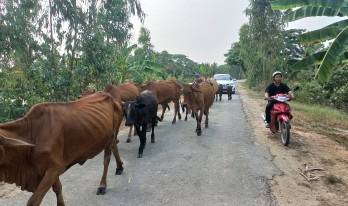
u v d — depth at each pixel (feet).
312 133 32.86
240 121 39.37
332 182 18.74
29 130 12.05
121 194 17.07
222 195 16.85
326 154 24.67
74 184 18.57
